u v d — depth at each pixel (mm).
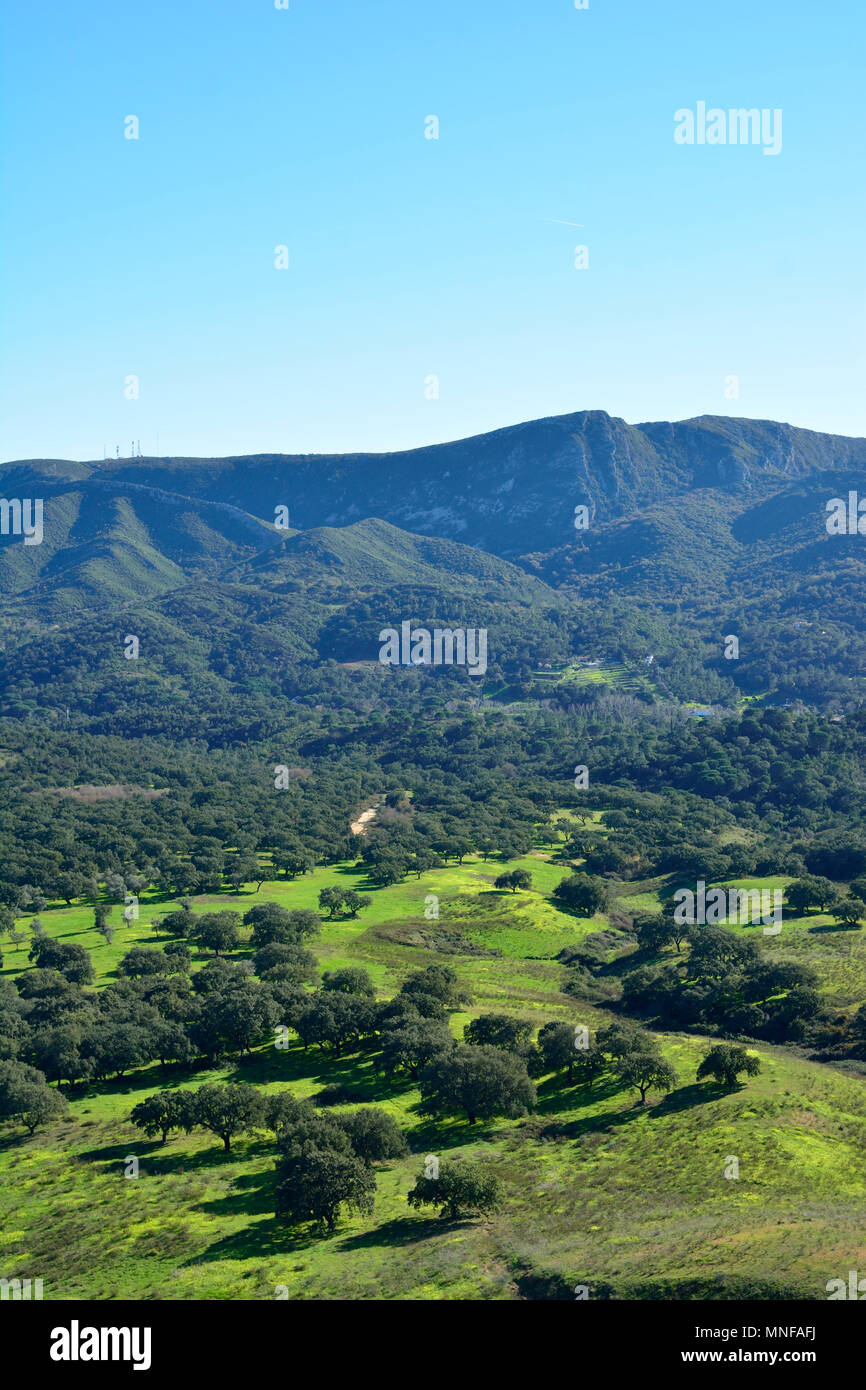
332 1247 60906
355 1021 96250
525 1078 80688
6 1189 70625
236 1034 94062
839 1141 72312
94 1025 94500
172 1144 78188
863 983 111875
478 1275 55469
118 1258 60406
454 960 132000
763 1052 97125
